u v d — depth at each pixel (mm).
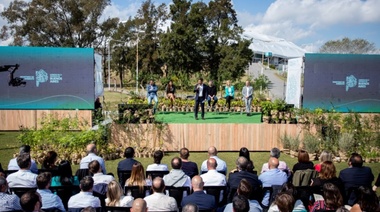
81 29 50125
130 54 49844
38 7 49000
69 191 5195
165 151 10930
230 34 43344
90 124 14070
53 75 14320
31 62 14180
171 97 19094
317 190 5090
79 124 12852
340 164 10094
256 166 9562
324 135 11133
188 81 28953
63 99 14445
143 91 32219
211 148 6840
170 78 28688
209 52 44125
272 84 42562
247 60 42750
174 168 5645
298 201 4520
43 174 4574
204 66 44906
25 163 5316
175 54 41094
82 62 14375
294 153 10617
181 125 10891
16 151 10594
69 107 14500
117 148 10430
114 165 9469
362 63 15445
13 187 4988
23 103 14273
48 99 14383
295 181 5891
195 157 10391
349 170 5664
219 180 5629
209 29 45156
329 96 15453
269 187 5469
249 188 4379
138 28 48938
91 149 6746
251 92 17219
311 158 10484
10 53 14008
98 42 54906
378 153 10453
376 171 9344
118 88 48688
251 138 11141
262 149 11219
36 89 14289
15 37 49250
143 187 5195
